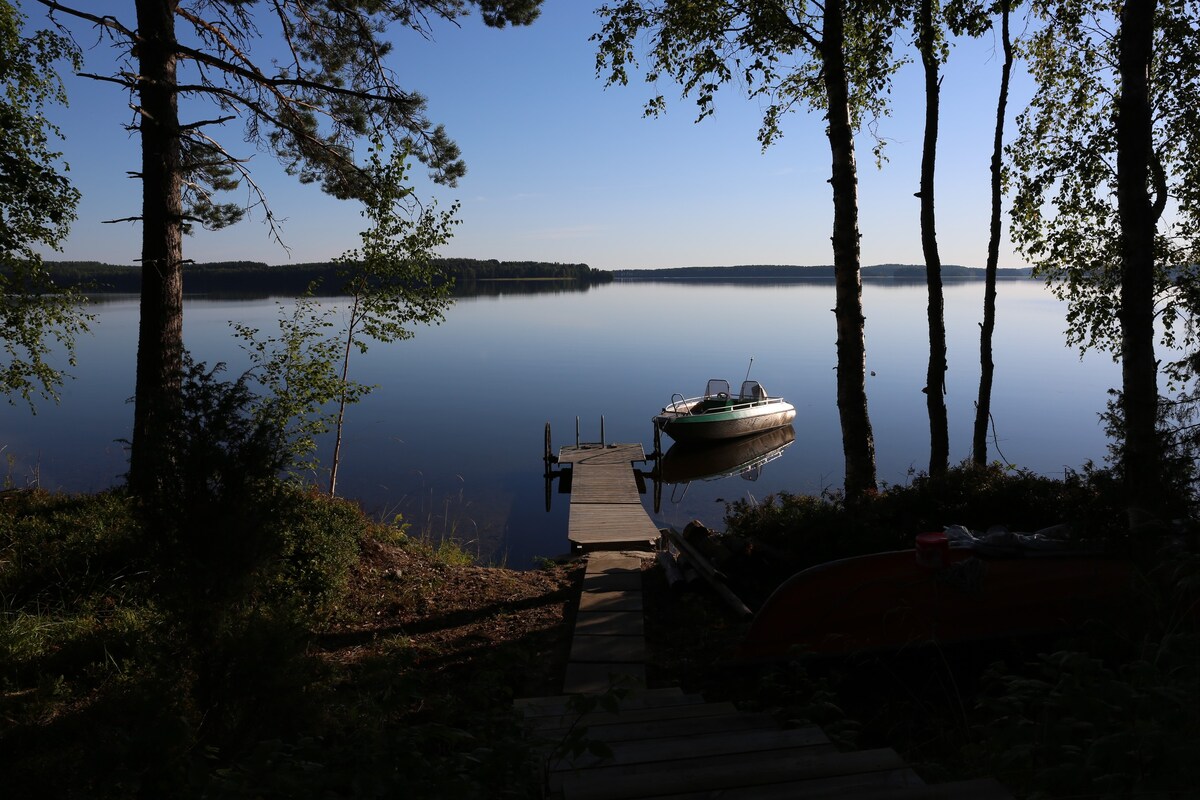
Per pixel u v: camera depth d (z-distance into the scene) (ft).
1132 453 16.24
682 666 18.85
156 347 29.35
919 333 188.96
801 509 27.07
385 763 7.34
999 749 8.42
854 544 23.12
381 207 35.68
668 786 8.51
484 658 19.49
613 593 24.93
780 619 17.49
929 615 16.21
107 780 8.82
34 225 30.17
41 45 29.22
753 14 32.99
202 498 11.96
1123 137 20.27
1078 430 72.02
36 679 16.10
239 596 11.94
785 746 10.51
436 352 146.51
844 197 31.89
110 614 19.65
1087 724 7.07
